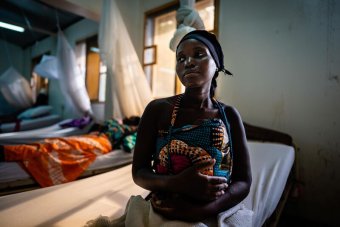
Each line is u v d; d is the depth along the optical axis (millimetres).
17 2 3934
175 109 691
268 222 1196
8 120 4648
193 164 617
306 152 2004
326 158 1907
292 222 1971
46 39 5812
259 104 2281
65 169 1979
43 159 1906
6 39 6102
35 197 1082
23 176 1798
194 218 610
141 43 3451
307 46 2014
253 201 1083
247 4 2383
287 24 2127
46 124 4648
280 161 1562
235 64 2447
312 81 1983
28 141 2994
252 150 1755
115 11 2797
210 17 2805
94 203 1042
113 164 2295
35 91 6180
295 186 1911
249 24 2361
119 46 2881
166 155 654
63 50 3779
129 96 3018
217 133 646
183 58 668
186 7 1725
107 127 2748
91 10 3158
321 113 1935
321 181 1930
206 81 658
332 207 1876
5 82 4820
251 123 2322
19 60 6715
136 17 3514
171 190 587
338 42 1864
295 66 2076
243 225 670
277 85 2174
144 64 3383
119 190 1215
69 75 3799
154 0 3301
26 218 872
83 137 2402
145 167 697
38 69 4328
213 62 675
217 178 582
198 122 661
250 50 2350
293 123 2078
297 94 2061
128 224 684
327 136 1904
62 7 3062
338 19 1868
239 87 2412
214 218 683
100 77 4277
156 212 659
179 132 652
